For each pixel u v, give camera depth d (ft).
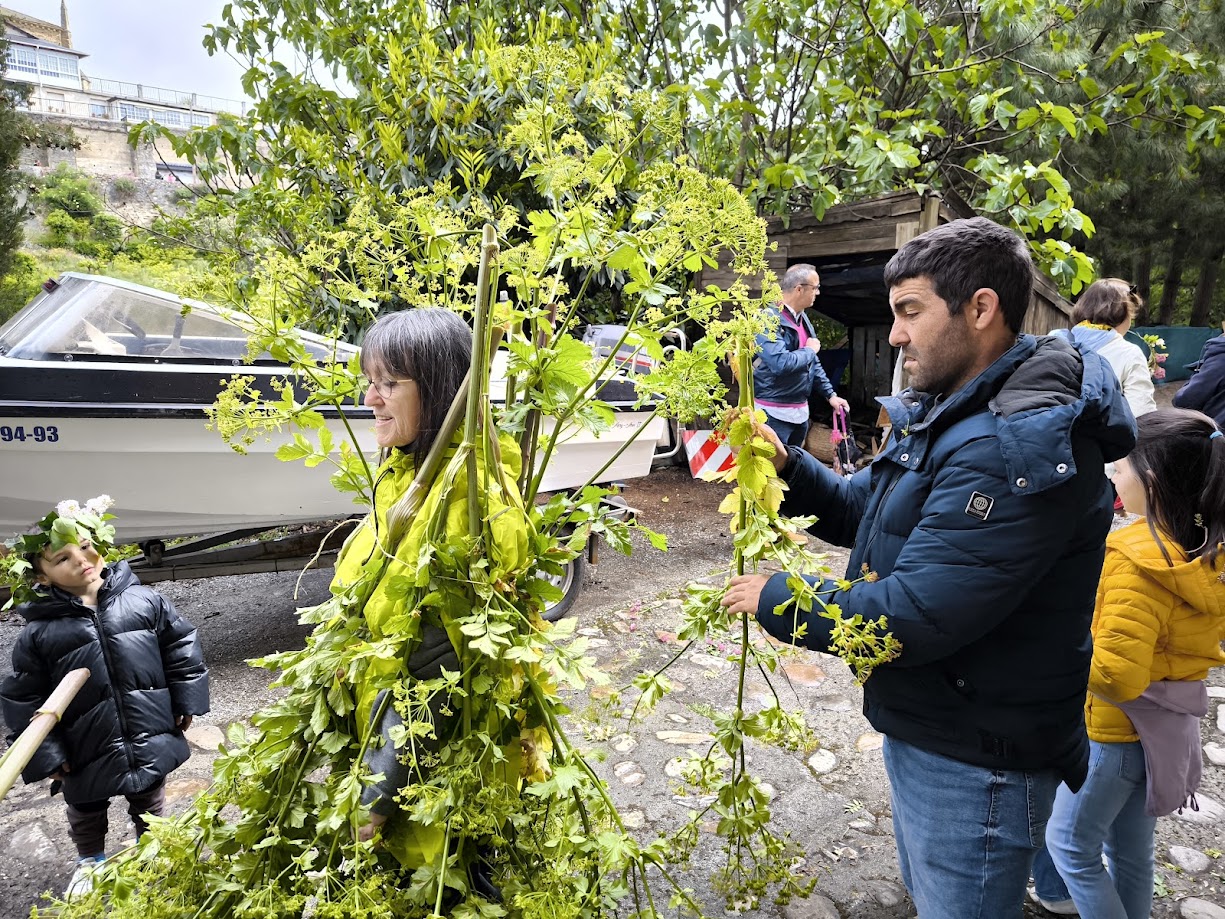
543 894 4.04
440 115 18.67
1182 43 27.37
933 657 4.56
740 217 4.60
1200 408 14.69
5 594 10.66
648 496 23.16
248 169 22.89
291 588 16.14
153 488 10.97
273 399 11.25
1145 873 6.64
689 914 7.52
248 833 4.30
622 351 13.19
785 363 17.04
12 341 11.44
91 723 7.38
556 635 4.30
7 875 8.11
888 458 5.31
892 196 20.03
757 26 22.82
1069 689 4.86
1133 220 41.45
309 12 23.25
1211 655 6.10
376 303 5.24
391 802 4.36
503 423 4.67
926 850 5.18
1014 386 4.66
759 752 10.29
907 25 21.94
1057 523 4.42
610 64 16.46
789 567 4.54
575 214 4.52
